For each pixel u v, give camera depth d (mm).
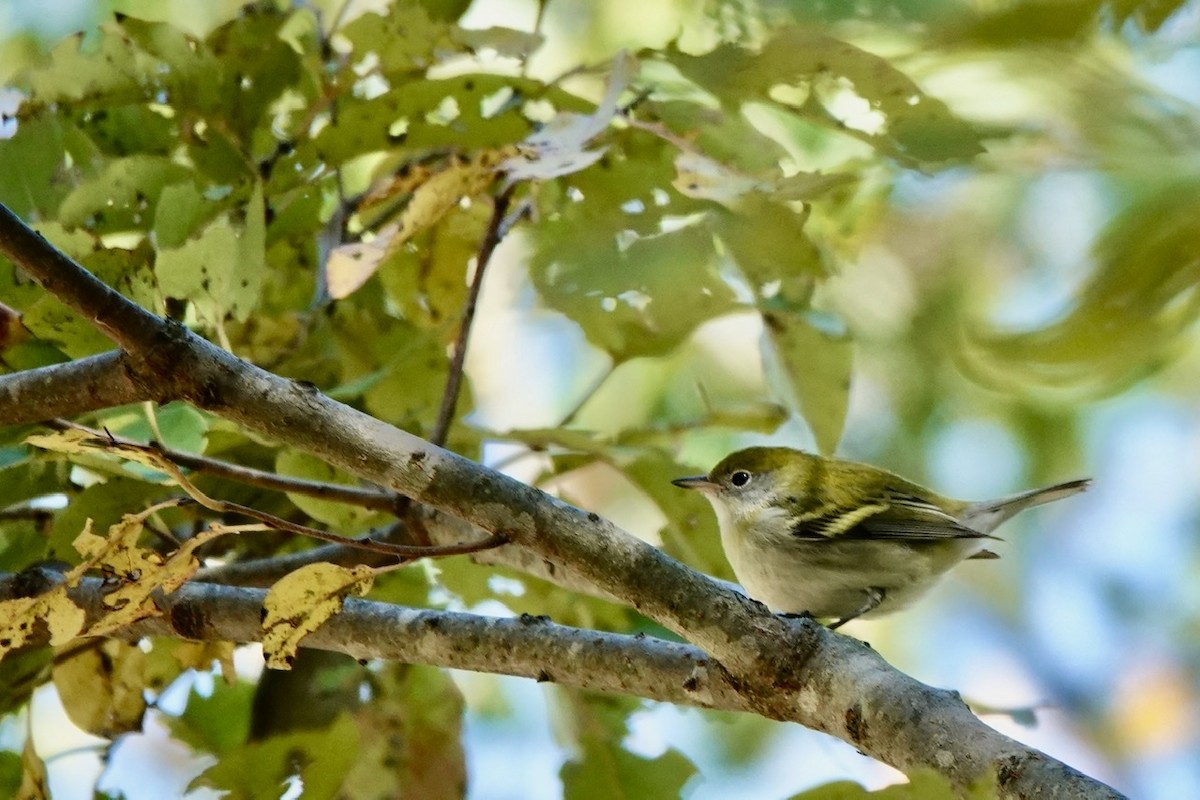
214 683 9398
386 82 8766
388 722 9438
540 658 6922
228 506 6352
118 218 8320
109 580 7098
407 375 8867
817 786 5848
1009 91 8164
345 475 8203
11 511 8094
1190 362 14984
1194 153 7559
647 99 8625
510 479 6391
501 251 14016
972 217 12773
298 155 8586
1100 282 7215
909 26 7645
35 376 6426
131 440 6887
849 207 10688
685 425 9539
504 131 8617
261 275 7484
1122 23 6621
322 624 6723
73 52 8289
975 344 7828
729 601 6285
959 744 5523
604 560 6293
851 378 9016
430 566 9203
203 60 8453
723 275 9578
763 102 8305
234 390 6277
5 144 8352
